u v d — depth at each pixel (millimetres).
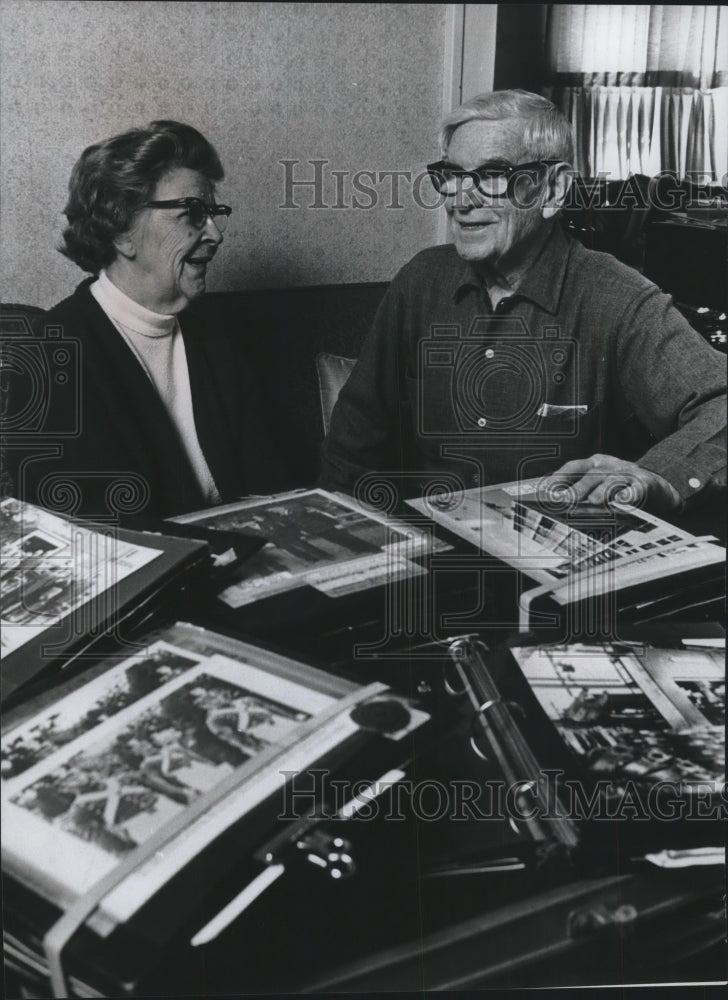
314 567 917
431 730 733
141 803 667
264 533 994
